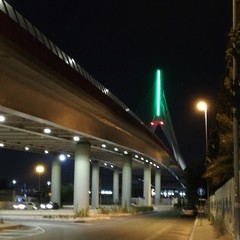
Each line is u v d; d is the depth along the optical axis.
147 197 113.06
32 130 52.09
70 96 43.72
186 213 68.50
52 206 87.44
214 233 32.44
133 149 76.38
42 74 35.34
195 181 109.75
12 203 85.06
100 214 66.94
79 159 60.06
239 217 17.52
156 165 131.12
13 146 78.31
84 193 59.56
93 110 52.16
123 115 63.31
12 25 30.23
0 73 32.28
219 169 36.97
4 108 33.66
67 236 29.84
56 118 43.16
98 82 51.75
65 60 40.41
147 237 31.11
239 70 13.14
